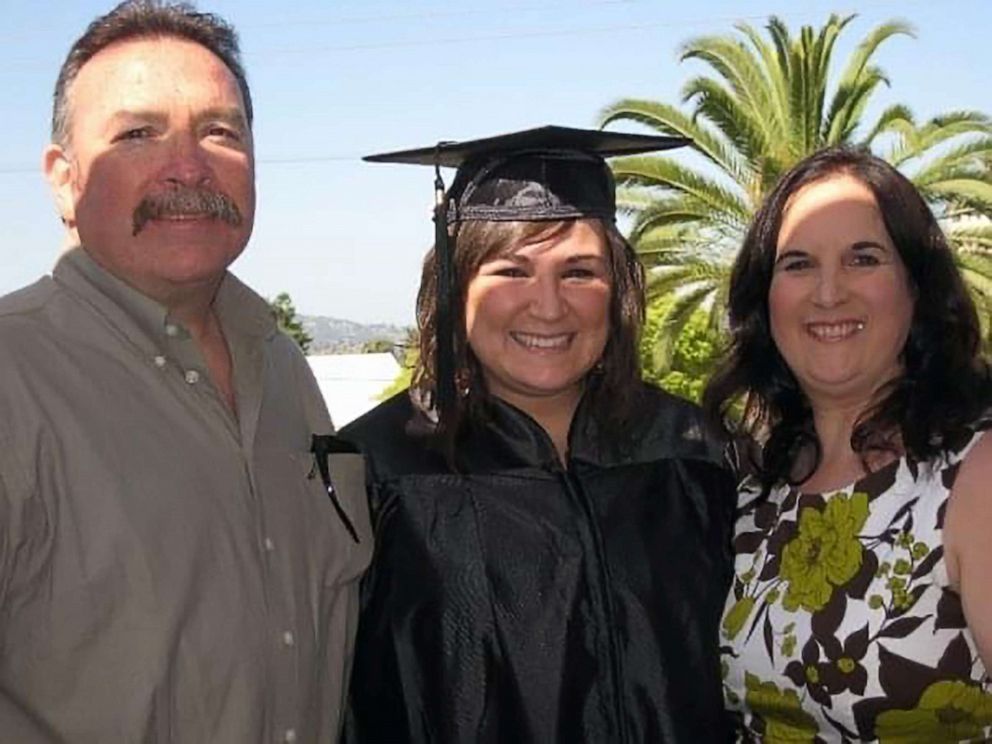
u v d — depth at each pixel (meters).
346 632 3.25
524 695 3.37
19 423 2.63
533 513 3.51
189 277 2.89
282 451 3.14
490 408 3.62
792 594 3.21
